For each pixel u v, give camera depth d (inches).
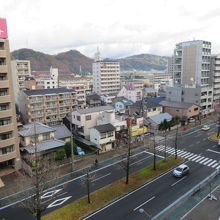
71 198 1037.8
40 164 1029.8
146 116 2400.3
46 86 3508.9
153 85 5698.8
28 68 3538.4
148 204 970.1
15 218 912.3
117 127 1872.5
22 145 1573.6
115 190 1094.4
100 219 884.0
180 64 3176.7
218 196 1005.2
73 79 4744.1
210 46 3051.2
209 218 853.8
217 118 2751.0
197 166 1375.5
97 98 3688.5
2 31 1306.6
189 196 1015.6
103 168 1382.9
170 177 1229.1
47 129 1599.4
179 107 2519.7
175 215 879.1
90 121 2007.9
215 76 3085.6
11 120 1358.3
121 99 3659.0
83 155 1589.6
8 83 1328.7
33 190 1069.8
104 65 4987.7
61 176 1274.6
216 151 1638.8
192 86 2792.8
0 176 1304.1
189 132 2169.0
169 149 1702.8
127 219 874.8
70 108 2628.0
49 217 896.3
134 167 1371.8
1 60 1330.0
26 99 2336.4
